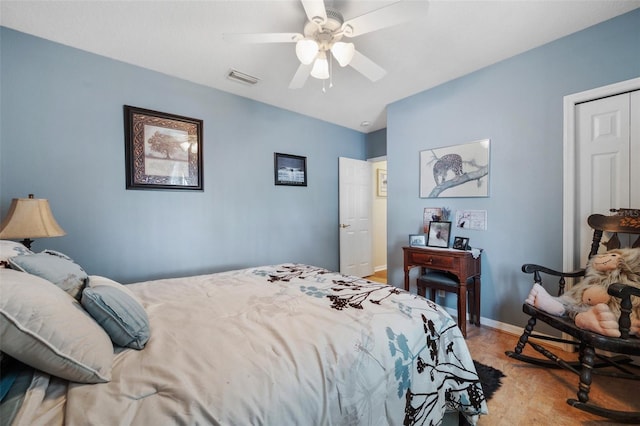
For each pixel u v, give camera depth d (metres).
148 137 2.51
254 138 3.24
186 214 2.75
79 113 2.20
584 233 2.07
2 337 0.65
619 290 1.37
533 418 1.42
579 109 2.08
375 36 2.04
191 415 0.67
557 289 2.14
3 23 1.88
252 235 3.24
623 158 1.90
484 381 1.72
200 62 2.40
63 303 0.81
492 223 2.51
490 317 2.54
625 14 1.84
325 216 4.02
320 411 0.83
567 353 2.06
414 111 3.06
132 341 0.94
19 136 1.99
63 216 2.15
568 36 2.06
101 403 0.68
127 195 2.43
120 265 2.40
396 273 3.29
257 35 1.59
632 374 1.65
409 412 1.04
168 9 1.75
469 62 2.43
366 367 0.97
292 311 1.26
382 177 5.17
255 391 0.76
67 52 2.15
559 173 2.13
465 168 2.66
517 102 2.33
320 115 3.76
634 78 1.82
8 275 0.78
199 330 1.07
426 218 2.97
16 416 0.61
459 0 1.69
